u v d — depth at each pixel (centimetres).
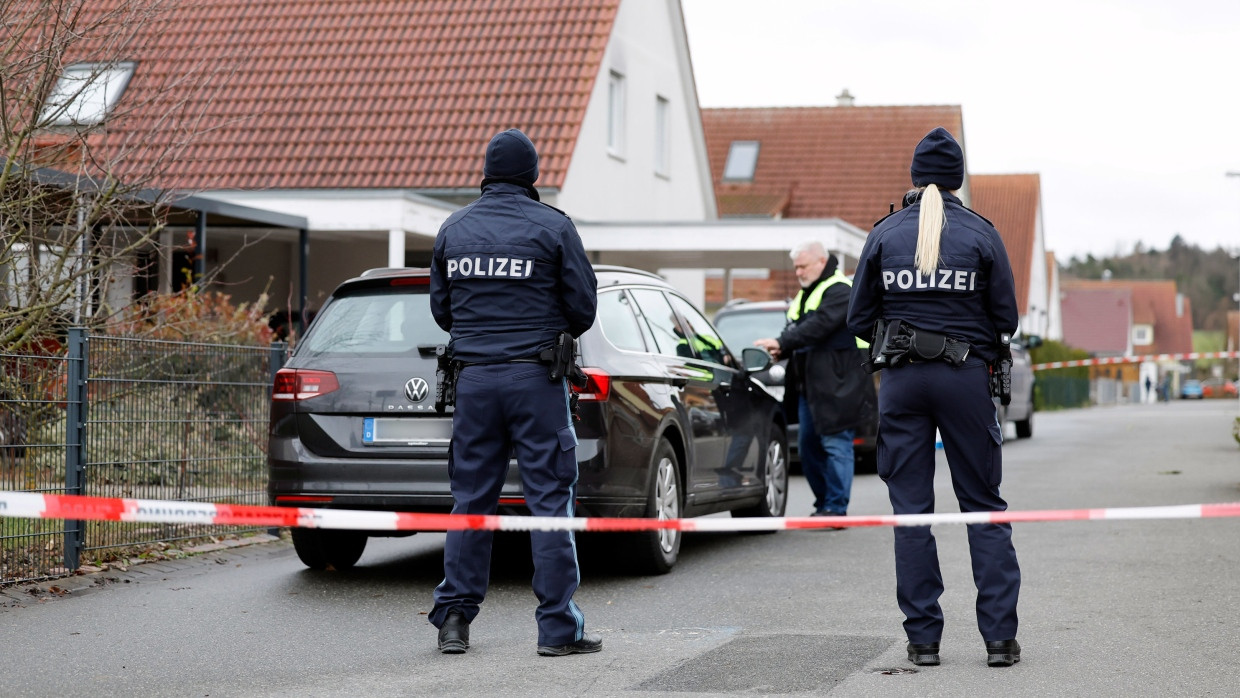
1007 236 5941
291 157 2352
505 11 2591
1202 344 12294
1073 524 1018
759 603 720
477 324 595
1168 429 2681
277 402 766
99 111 923
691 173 3169
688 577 809
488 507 606
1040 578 781
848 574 814
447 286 611
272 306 2344
